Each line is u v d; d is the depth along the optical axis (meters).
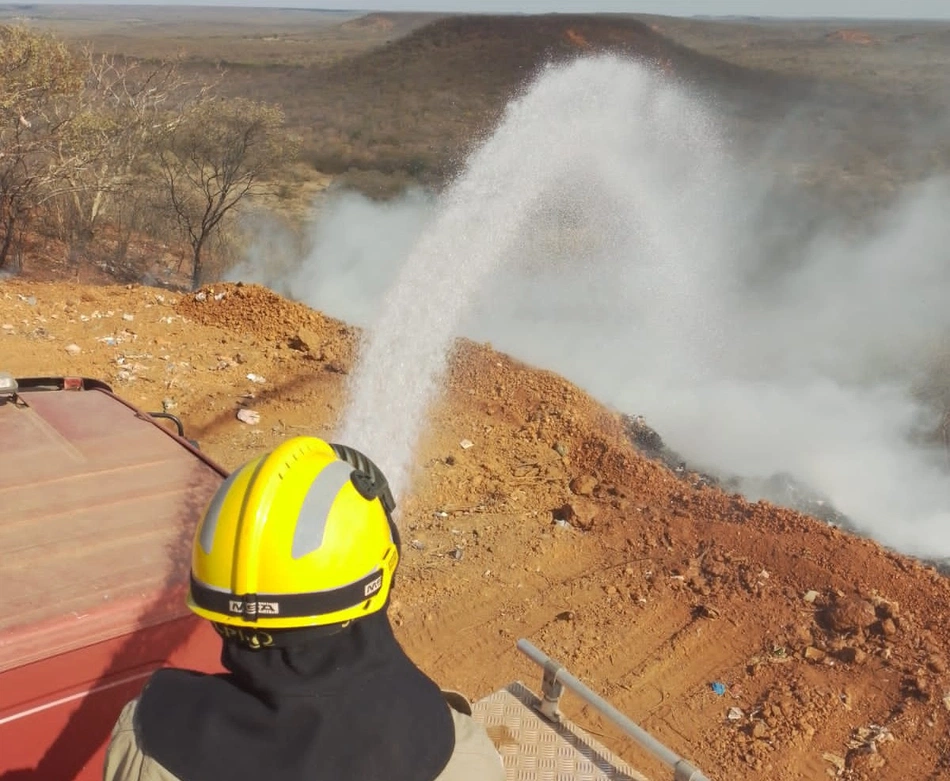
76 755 2.67
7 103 16.02
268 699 1.53
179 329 9.56
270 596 1.54
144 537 3.03
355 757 1.49
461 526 6.29
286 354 9.07
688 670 4.93
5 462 3.43
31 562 2.84
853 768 4.26
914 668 4.86
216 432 7.39
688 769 2.98
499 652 5.03
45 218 19.27
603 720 4.57
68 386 4.37
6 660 2.51
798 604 5.42
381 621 1.64
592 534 6.23
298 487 1.62
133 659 2.71
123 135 20.73
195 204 23.00
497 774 1.64
